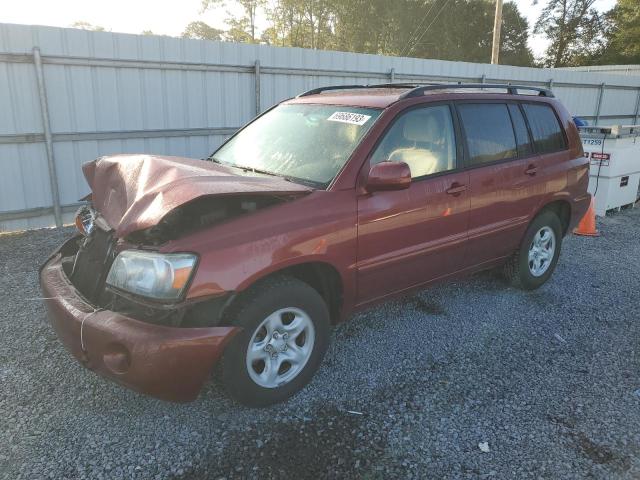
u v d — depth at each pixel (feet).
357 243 11.62
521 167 15.72
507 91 16.42
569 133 17.90
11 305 15.49
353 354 13.17
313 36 152.87
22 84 23.80
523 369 12.71
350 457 9.52
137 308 9.81
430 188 13.10
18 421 10.20
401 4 138.31
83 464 9.14
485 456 9.66
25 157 24.53
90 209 12.19
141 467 9.11
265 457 9.45
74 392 11.18
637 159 31.09
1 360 12.35
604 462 9.57
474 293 17.26
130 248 9.77
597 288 18.17
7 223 24.61
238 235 9.89
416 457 9.58
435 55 144.05
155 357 9.01
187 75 28.60
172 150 29.01
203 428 10.18
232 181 10.15
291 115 14.53
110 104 26.35
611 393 11.77
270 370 10.63
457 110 14.32
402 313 15.62
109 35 25.58
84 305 10.02
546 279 17.83
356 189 11.70
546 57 173.78
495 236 15.24
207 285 9.38
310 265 11.32
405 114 13.00
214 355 9.46
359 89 15.81
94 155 26.48
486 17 144.36
